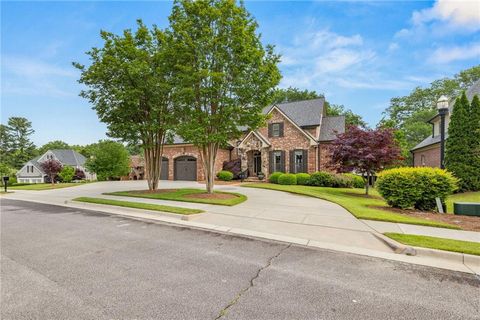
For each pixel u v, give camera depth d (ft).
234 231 20.88
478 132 44.65
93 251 16.10
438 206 27.02
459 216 24.75
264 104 38.27
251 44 36.60
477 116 44.78
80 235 20.15
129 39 41.37
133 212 30.04
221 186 58.44
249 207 30.83
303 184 61.05
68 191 57.47
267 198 38.86
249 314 8.87
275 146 72.84
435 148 64.39
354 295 10.29
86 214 29.76
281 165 71.77
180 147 82.43
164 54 38.93
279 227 21.65
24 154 186.70
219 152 76.84
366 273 12.54
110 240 18.67
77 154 159.02
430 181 27.32
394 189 28.66
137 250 16.29
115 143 97.25
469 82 106.42
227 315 8.80
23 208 35.37
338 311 9.09
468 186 44.19
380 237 17.80
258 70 35.88
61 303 9.66
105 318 8.64
